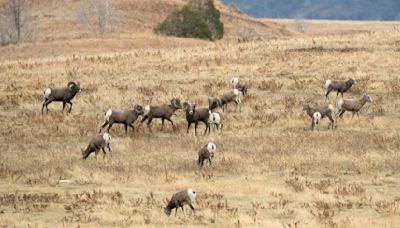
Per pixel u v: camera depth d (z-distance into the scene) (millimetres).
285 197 79125
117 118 118000
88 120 131750
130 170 93375
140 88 161625
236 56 196250
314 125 126500
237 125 126750
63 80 174250
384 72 168125
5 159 100562
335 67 175625
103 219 68875
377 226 65125
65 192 82125
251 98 149875
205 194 80250
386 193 81375
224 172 93125
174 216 70875
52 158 101500
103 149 100062
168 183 86000
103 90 160250
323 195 79312
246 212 72188
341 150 104688
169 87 162750
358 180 88375
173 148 108125
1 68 197750
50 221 68188
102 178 88812
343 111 128125
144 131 122812
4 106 146250
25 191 82562
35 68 194250
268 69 177125
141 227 64625
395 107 139750
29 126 128250
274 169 94875
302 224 66125
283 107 142750
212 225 66688
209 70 179250
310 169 94125
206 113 119688
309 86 158625
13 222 67000
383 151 104625
